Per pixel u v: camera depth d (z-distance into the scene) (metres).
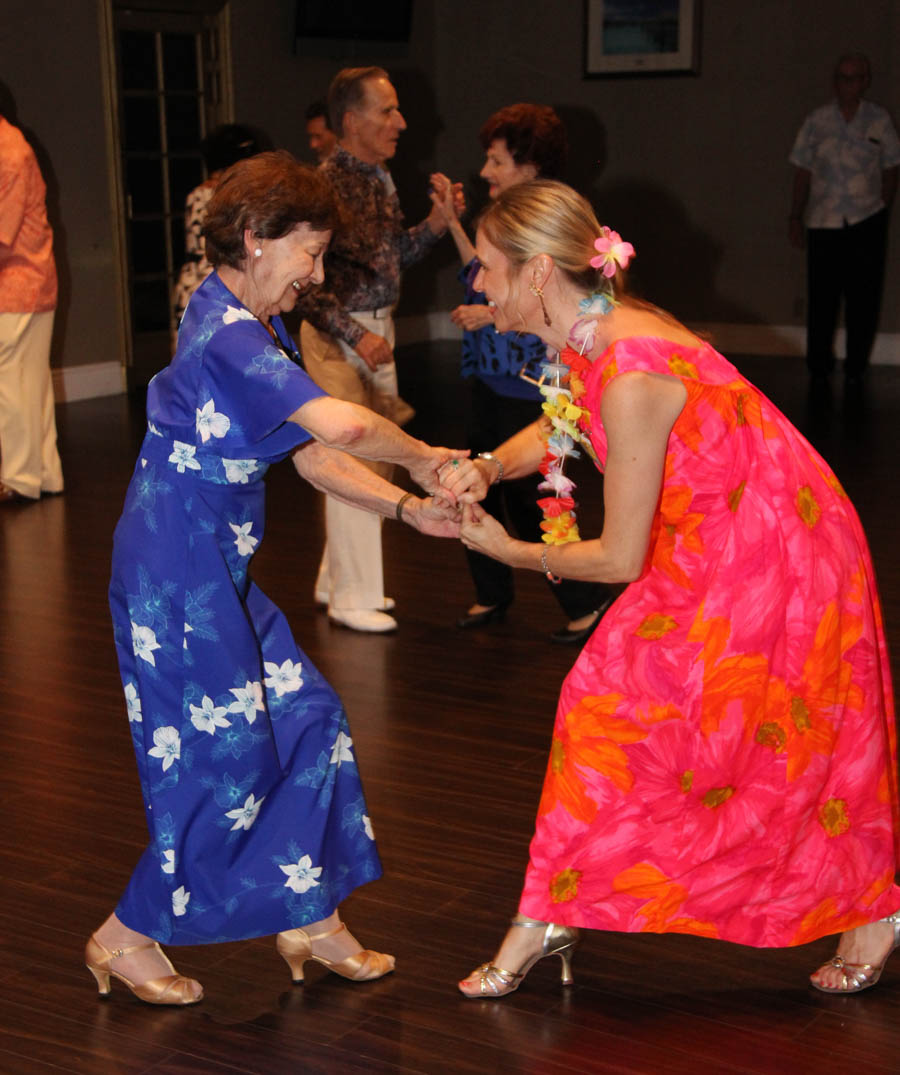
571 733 2.38
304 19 10.07
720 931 2.39
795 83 10.23
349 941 2.55
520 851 3.06
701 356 2.26
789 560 2.29
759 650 2.29
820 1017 2.44
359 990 2.54
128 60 9.13
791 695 2.31
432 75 11.41
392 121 4.28
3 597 4.90
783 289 10.59
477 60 11.33
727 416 2.24
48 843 3.10
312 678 2.46
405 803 3.29
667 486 2.25
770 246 10.57
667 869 2.37
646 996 2.51
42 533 5.75
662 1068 2.30
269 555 5.42
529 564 2.39
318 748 2.42
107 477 6.77
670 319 2.32
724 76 10.46
